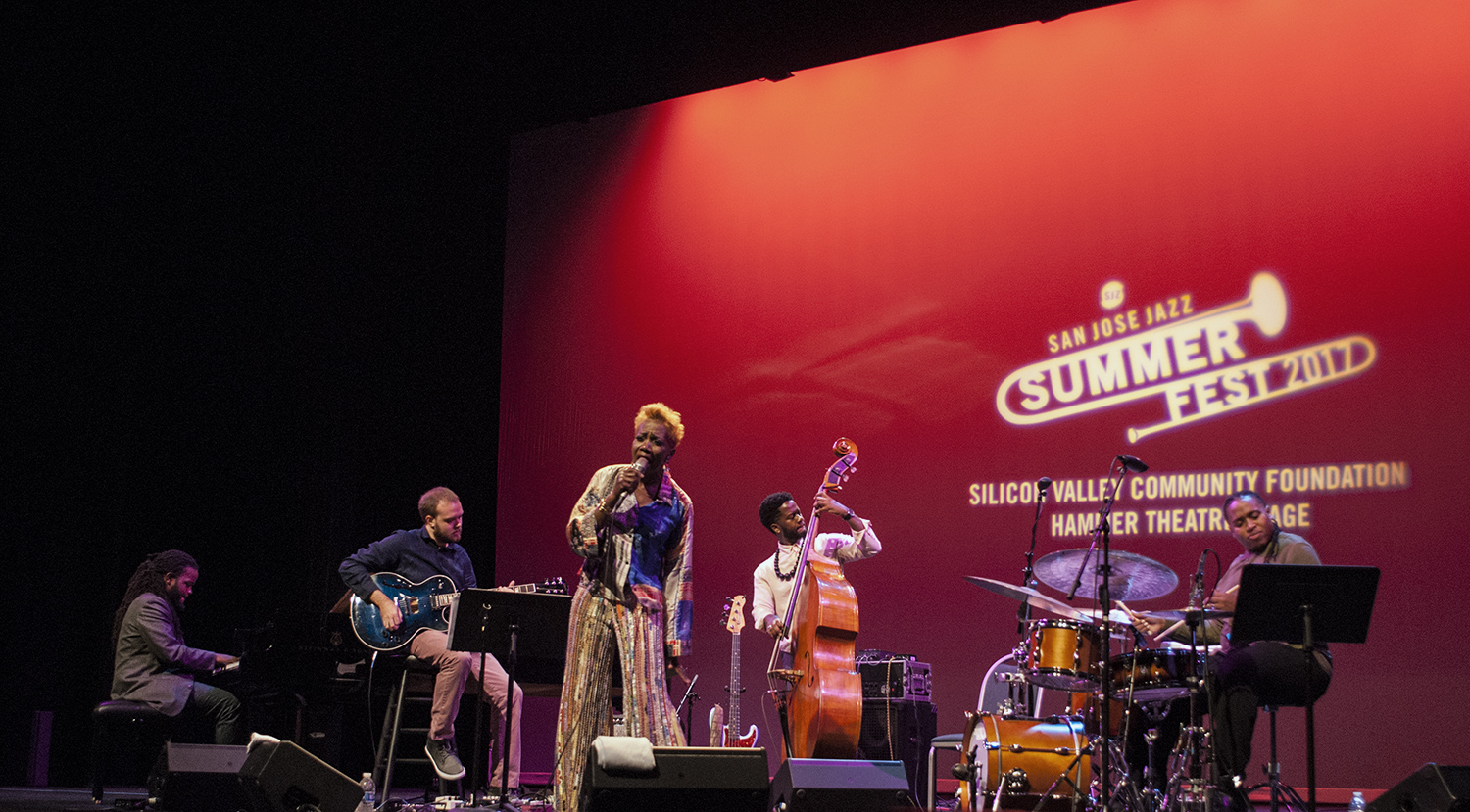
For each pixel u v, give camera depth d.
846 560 6.05
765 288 7.53
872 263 7.21
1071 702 5.45
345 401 8.09
